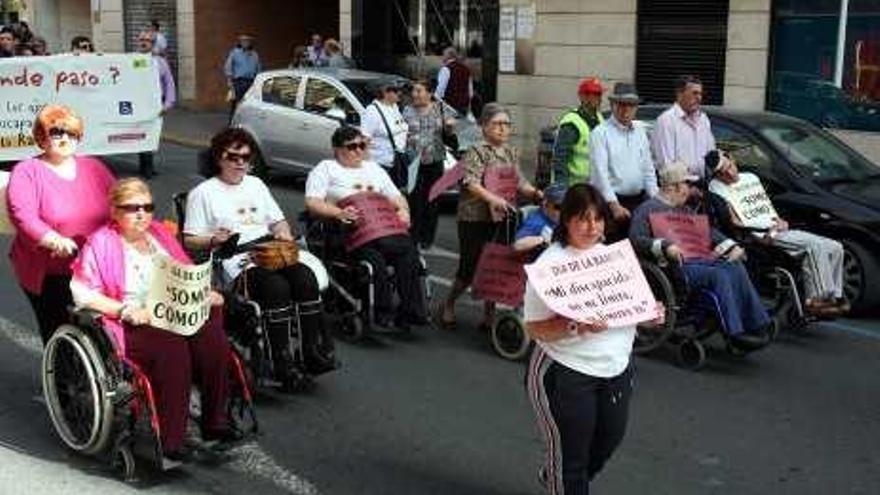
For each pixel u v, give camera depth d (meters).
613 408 4.49
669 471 5.45
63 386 5.48
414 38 20.73
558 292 4.35
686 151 8.37
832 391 6.80
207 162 6.67
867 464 5.61
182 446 5.12
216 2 25.41
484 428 5.98
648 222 7.24
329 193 7.54
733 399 6.61
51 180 5.55
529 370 4.52
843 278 8.55
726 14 15.34
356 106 13.52
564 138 8.01
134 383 5.07
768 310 7.84
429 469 5.42
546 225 6.99
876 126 14.08
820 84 14.52
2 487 5.04
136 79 14.55
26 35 17.02
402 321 7.50
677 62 15.95
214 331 5.27
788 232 8.12
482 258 7.32
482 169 7.64
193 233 6.48
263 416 6.11
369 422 6.05
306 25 26.72
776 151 9.27
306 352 6.40
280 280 6.29
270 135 14.55
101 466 5.35
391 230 7.45
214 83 25.66
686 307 7.18
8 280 9.13
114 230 5.32
